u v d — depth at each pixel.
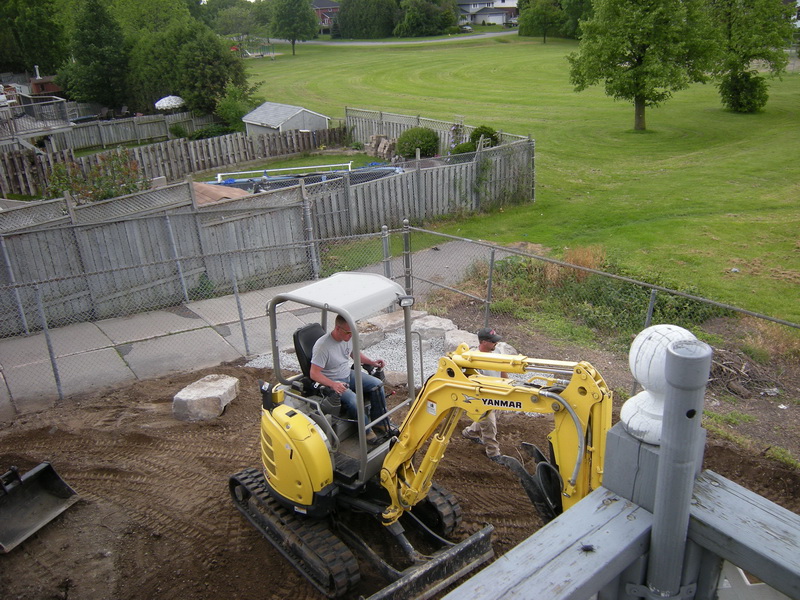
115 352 12.51
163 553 7.31
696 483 2.30
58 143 34.19
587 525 2.26
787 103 39.69
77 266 13.75
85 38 43.69
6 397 10.84
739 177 25.33
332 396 6.76
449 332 12.06
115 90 44.72
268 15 89.19
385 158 32.28
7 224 12.87
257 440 9.49
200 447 9.33
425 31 93.06
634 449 2.29
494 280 14.91
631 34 31.16
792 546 2.00
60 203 13.45
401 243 19.05
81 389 11.11
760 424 9.48
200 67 39.94
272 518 7.22
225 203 15.57
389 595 5.82
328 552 6.39
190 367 11.85
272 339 6.84
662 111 39.44
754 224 19.61
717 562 2.26
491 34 91.56
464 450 8.95
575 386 4.58
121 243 14.24
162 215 14.04
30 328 13.47
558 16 80.06
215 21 88.50
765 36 36.34
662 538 2.15
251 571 7.00
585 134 34.47
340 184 19.00
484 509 7.73
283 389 6.86
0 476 7.54
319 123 34.84
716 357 11.25
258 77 63.69
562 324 12.86
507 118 39.59
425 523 7.15
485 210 22.27
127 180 16.91
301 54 81.50
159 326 13.74
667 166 27.75
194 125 40.12
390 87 54.72
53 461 8.99
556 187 25.27
